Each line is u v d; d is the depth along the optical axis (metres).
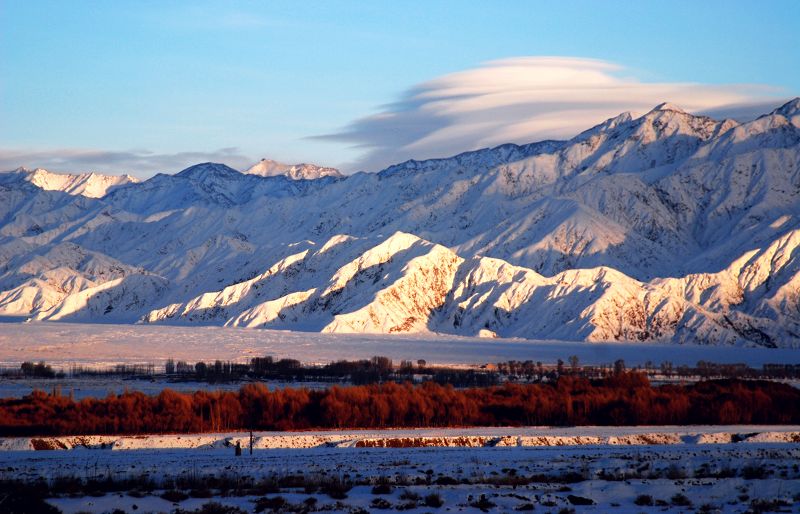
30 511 179.38
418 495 196.75
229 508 184.50
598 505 191.00
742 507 188.50
